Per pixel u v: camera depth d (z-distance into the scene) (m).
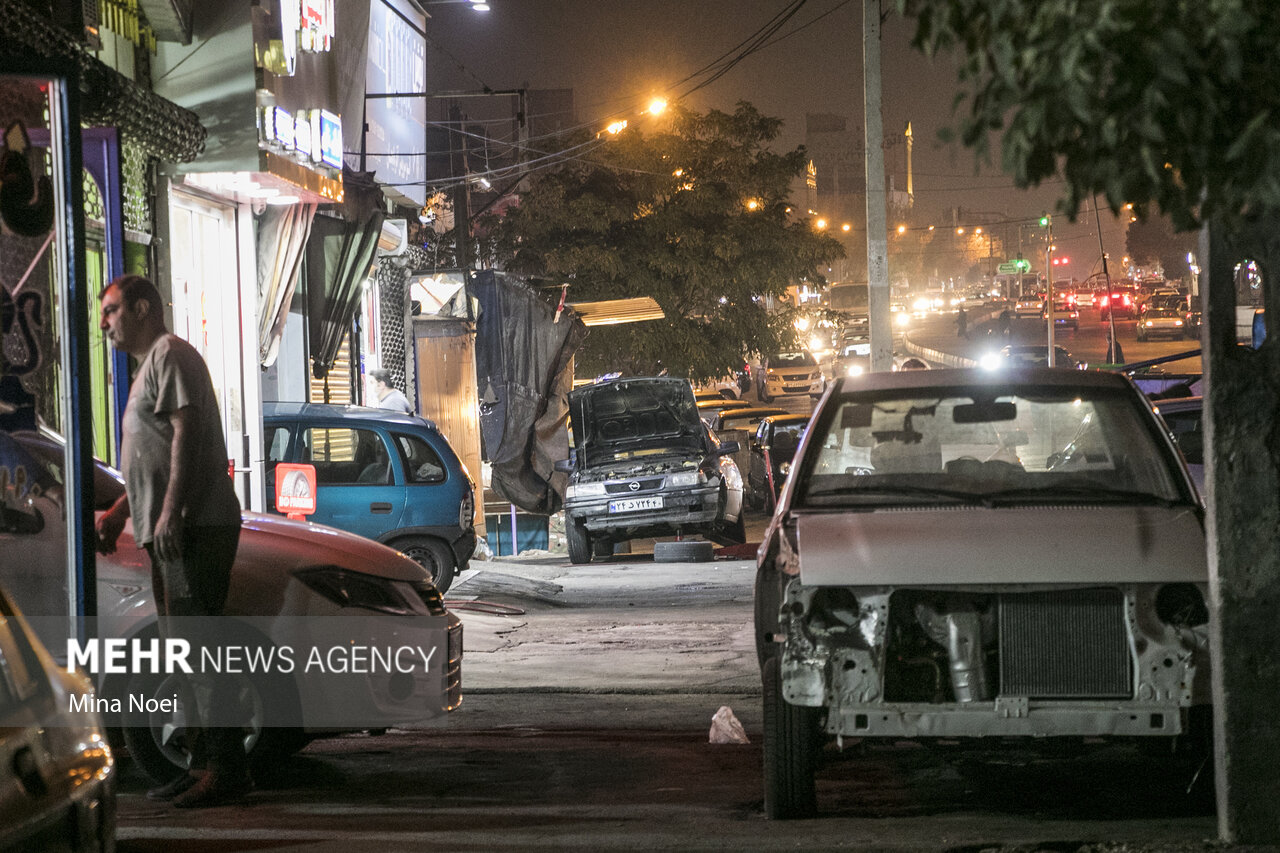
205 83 17.44
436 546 21.09
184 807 8.53
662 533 30.16
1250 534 6.85
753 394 88.06
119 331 8.45
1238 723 6.85
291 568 9.10
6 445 9.16
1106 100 4.09
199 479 8.31
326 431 21.22
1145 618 7.56
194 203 19.33
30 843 4.18
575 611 20.34
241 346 20.78
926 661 7.71
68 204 7.87
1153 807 8.34
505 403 34.25
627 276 51.19
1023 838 7.18
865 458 9.27
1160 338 106.31
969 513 8.35
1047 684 7.61
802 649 7.65
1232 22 3.93
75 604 7.93
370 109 32.16
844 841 7.12
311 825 7.99
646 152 51.62
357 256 25.94
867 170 31.52
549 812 8.38
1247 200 4.32
